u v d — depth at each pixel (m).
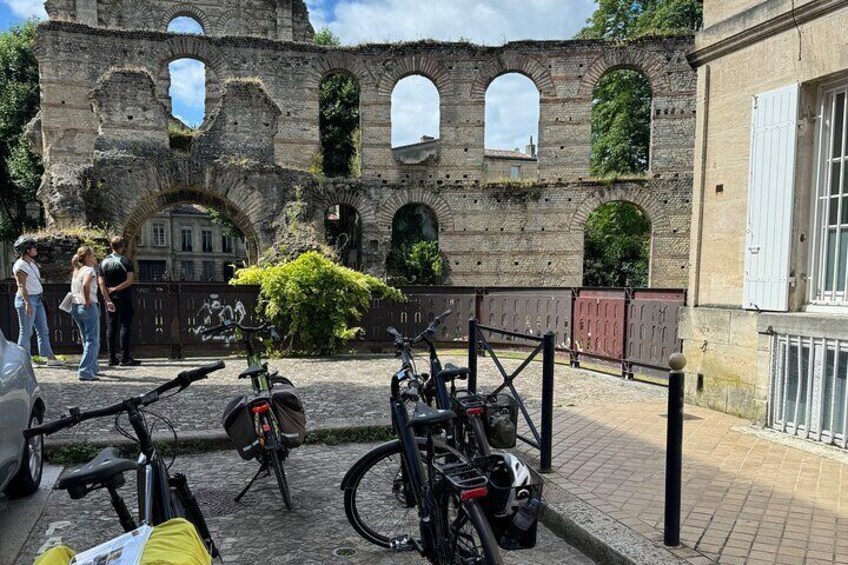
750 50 6.65
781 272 6.20
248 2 28.69
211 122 17.69
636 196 22.02
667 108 21.91
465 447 4.40
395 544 3.69
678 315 7.81
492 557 2.71
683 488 4.64
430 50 22.64
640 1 30.34
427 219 38.81
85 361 8.97
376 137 22.77
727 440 5.89
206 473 5.48
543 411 5.12
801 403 5.95
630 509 4.29
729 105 6.97
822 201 6.05
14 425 4.24
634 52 22.00
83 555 2.06
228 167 17.56
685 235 21.92
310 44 22.61
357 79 22.97
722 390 7.05
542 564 3.84
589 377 9.68
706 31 7.22
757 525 3.98
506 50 22.50
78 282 8.86
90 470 2.49
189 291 11.39
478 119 22.72
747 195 6.67
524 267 22.52
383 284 12.52
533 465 5.27
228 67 22.30
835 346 5.54
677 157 21.92
